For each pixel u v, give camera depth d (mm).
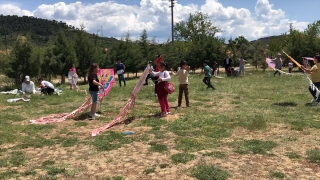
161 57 12156
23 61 22922
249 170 5066
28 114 10508
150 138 7109
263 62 33594
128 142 6820
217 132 7348
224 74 28453
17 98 14070
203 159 5602
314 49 33844
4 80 24219
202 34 51688
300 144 6316
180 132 7461
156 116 9422
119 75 18609
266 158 5598
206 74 15633
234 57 41969
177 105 11305
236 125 7898
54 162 5723
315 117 8641
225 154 5852
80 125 8680
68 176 5059
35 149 6566
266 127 7676
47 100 13422
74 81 18625
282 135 6957
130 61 33906
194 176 4895
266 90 14867
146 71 9344
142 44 37094
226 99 12422
